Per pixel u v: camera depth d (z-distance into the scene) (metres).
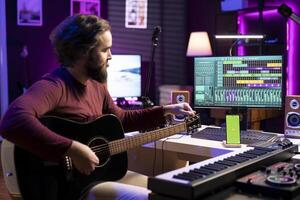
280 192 1.35
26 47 5.18
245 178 1.49
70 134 1.86
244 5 5.09
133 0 5.53
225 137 2.23
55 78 1.90
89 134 1.91
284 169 1.56
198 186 1.31
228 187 1.45
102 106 2.17
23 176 1.78
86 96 2.00
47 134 1.69
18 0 5.10
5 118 1.72
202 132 2.41
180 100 2.59
